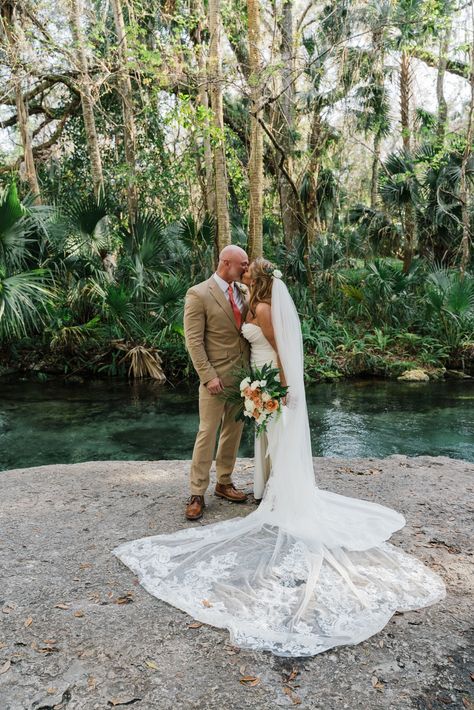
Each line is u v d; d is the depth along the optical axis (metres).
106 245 11.40
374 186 18.52
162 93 13.84
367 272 13.88
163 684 2.01
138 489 3.91
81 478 4.17
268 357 3.30
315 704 1.92
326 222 18.05
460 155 13.73
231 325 3.39
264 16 11.87
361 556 2.84
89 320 11.77
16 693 1.96
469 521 3.36
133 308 11.18
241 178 14.54
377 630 2.28
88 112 11.87
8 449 6.77
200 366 3.30
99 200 11.13
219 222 11.01
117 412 8.47
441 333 12.23
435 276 12.72
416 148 14.82
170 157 15.10
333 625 2.29
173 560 2.82
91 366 11.30
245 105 15.26
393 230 15.78
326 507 3.27
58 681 2.02
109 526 3.28
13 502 3.67
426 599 2.49
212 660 2.13
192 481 3.42
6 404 8.95
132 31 10.05
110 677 2.04
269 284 3.22
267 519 3.10
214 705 1.91
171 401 9.16
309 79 13.24
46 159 16.83
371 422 7.90
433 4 10.70
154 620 2.37
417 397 9.41
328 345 11.98
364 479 4.12
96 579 2.68
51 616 2.39
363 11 11.30
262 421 3.05
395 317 12.86
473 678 2.04
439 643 2.22
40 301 10.22
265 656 2.15
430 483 4.04
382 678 2.04
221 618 2.34
